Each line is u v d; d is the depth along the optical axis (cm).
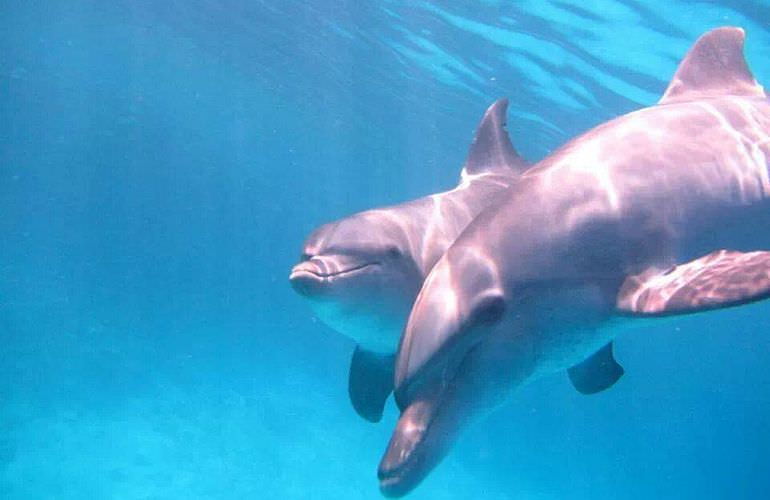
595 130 410
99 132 7981
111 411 2184
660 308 307
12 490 1555
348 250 512
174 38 3331
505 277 340
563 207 353
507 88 2233
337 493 2119
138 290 4622
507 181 646
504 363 340
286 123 4531
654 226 358
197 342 3528
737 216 380
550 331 345
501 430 4159
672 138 392
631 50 1656
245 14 2469
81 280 4222
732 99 445
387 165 4853
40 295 3412
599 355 470
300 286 488
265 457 2211
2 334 2611
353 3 1975
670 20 1458
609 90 1956
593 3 1479
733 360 8831
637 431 6500
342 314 518
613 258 347
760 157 398
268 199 11206
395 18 1969
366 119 3500
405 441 318
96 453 1858
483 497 2825
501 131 673
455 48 2033
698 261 330
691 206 369
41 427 1925
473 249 353
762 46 1464
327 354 4381
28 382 2227
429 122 3136
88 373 2467
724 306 284
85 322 3133
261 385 3058
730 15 1370
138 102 5809
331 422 2803
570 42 1717
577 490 3591
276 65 3073
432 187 5325
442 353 329
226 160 7994
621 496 3884
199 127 6153
